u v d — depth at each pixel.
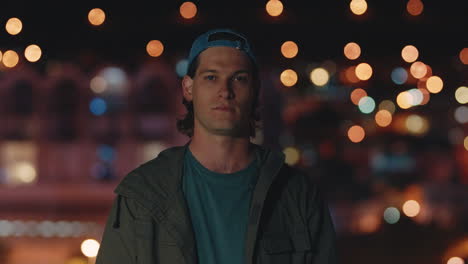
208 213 3.36
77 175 30.42
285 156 3.48
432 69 16.08
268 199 3.44
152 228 3.30
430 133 36.62
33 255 20.45
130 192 3.33
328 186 31.53
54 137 30.34
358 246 13.64
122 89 29.59
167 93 29.06
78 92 29.78
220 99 3.36
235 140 3.42
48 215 27.11
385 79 19.02
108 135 30.25
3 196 28.84
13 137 30.31
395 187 35.06
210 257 3.29
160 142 29.91
